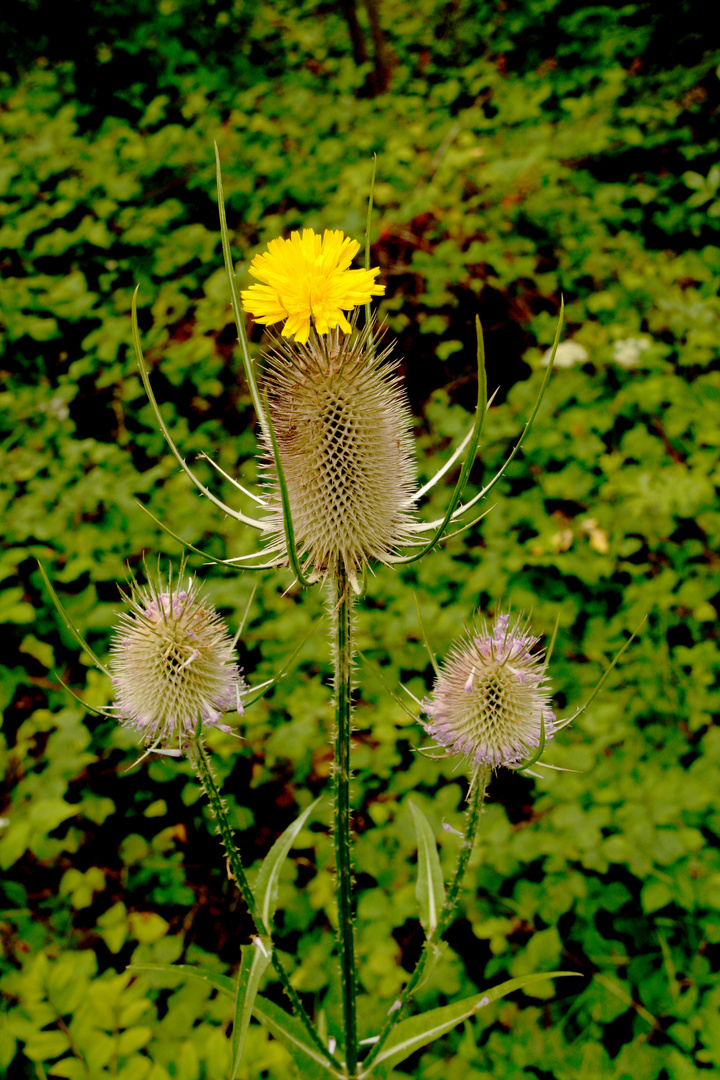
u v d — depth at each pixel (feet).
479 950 1.66
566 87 2.86
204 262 2.13
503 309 2.17
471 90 2.92
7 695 1.61
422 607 1.73
